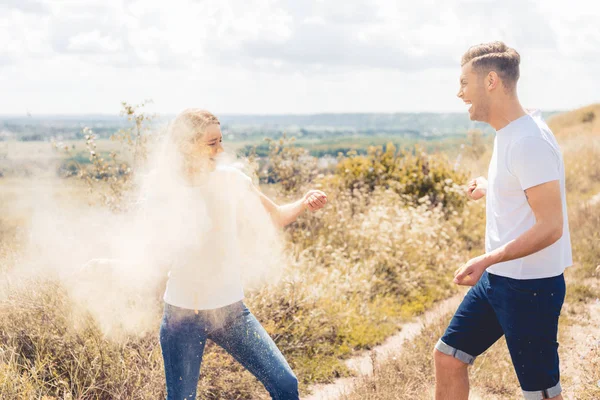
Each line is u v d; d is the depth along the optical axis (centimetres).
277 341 493
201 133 267
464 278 267
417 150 1145
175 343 270
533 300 274
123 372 380
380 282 685
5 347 378
